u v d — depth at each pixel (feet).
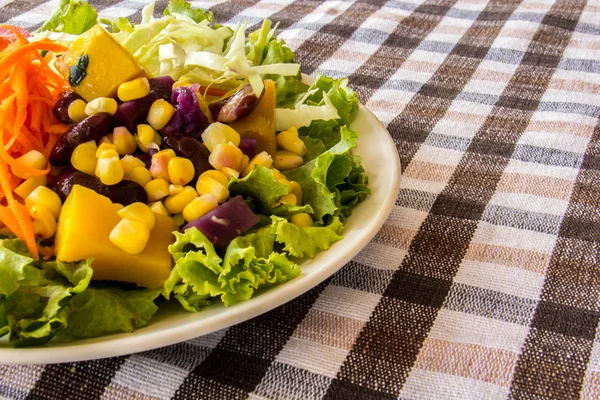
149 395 0.85
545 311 0.92
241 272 0.88
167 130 1.01
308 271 0.91
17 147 0.97
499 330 0.90
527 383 0.85
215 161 1.00
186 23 1.20
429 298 0.94
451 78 1.36
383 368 0.87
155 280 0.90
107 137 1.00
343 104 1.14
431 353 0.88
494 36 1.48
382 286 0.96
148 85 1.01
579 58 1.40
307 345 0.89
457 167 1.14
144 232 0.89
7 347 0.84
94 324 0.86
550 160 1.15
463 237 1.02
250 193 0.99
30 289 0.87
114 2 1.66
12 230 0.90
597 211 1.05
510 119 1.24
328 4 1.66
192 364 0.88
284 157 1.06
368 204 1.00
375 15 1.57
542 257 0.99
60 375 0.87
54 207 0.93
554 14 1.55
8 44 1.06
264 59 1.27
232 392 0.85
